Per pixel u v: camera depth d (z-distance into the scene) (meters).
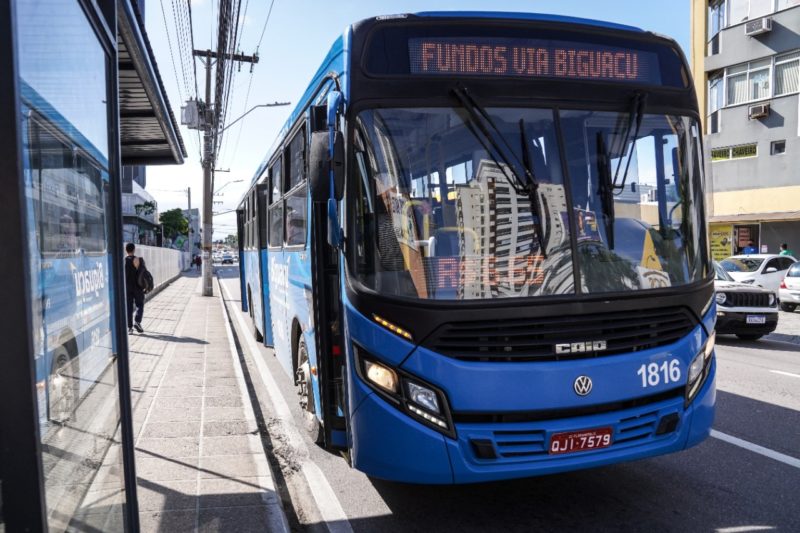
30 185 1.98
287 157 7.36
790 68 25.56
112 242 3.11
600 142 4.42
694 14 30.02
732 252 28.19
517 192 4.19
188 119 24.89
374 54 4.27
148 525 4.05
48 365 2.14
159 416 6.68
